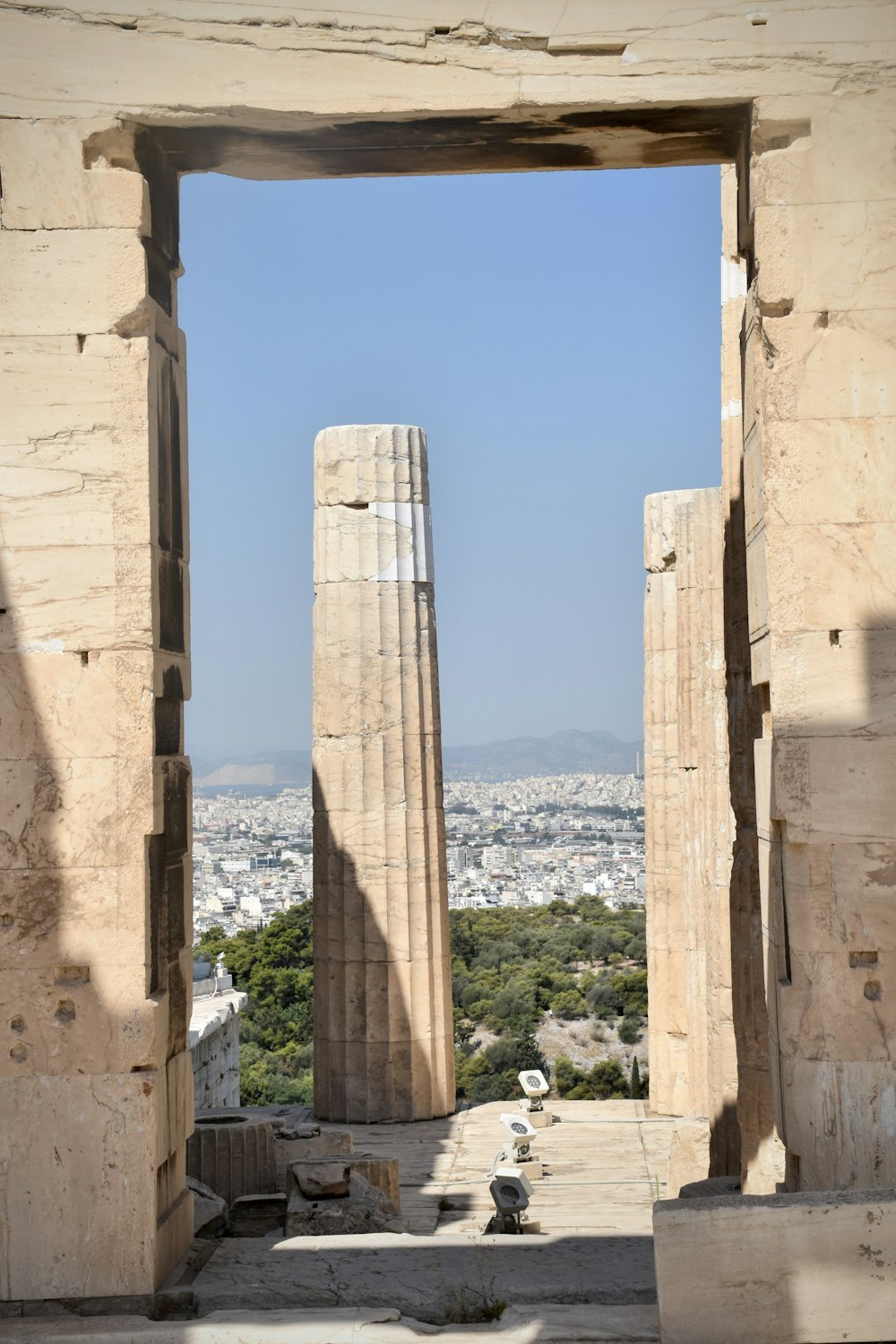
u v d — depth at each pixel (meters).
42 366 10.37
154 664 10.34
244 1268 10.46
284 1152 16.28
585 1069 41.16
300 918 55.44
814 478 10.27
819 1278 8.30
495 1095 38.97
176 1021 10.77
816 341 10.34
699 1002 19.41
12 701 10.23
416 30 10.44
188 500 11.59
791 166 10.40
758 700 11.45
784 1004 10.03
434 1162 19.39
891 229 10.34
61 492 10.31
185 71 10.44
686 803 19.48
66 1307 9.80
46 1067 10.03
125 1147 9.96
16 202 10.41
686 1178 16.58
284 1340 8.91
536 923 66.88
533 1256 10.65
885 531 10.20
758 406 10.63
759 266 10.43
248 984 49.09
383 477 22.72
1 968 10.10
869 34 10.40
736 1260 8.33
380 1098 21.81
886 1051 9.93
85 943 10.11
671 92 10.41
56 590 10.29
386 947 22.02
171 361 11.20
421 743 22.61
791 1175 10.20
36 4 10.46
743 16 10.42
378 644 22.48
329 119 10.55
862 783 10.07
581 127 10.81
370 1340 8.85
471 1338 8.84
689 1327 8.27
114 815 10.18
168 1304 9.78
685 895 19.64
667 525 22.48
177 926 10.92
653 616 22.69
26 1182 9.95
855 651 10.16
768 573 10.28
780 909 10.31
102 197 10.41
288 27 10.46
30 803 10.20
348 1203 12.27
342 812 22.31
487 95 10.42
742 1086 13.13
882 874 10.02
